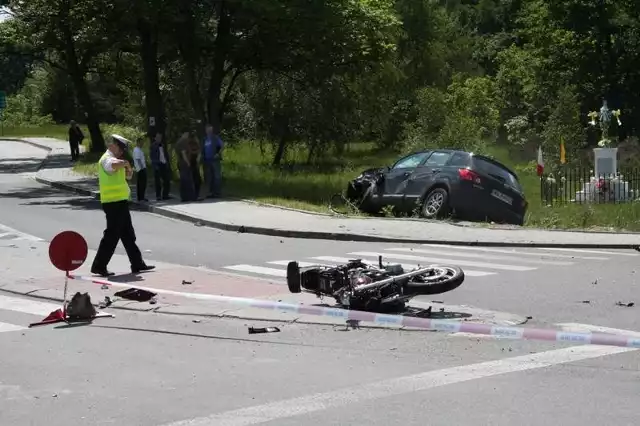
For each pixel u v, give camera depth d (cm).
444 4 8456
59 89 8062
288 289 1062
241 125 4384
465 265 1327
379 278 925
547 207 2428
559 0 5222
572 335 713
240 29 2989
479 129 4191
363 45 3059
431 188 1972
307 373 709
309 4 2845
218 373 715
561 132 3909
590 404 607
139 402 636
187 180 2305
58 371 730
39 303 1040
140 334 870
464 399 624
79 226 1878
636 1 5081
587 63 5247
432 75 6394
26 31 3788
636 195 2728
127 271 1236
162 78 3931
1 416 609
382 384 670
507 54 5997
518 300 1026
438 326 793
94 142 4622
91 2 2683
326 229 1756
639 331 854
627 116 5266
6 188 2977
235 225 1842
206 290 1073
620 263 1349
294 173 3588
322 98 4053
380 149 5697
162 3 2683
